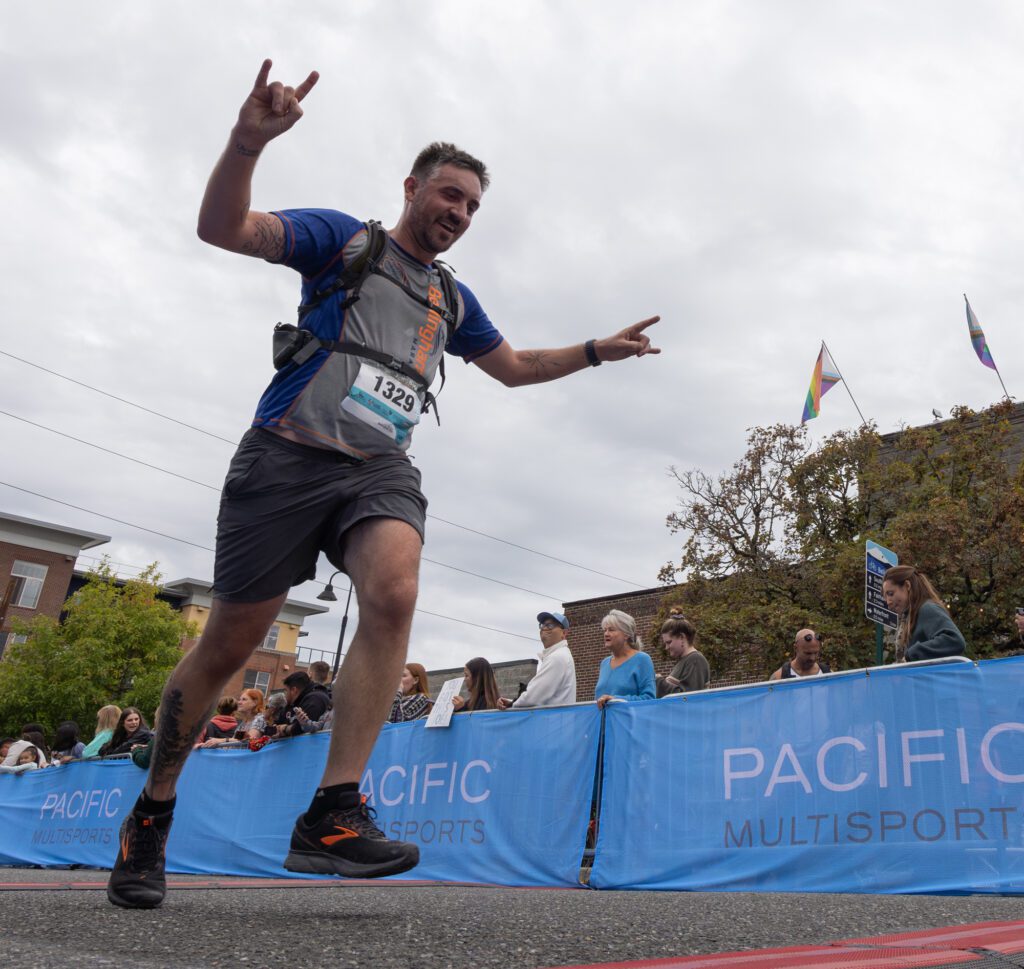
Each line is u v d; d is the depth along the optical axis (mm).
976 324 17938
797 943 1340
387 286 1929
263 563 1806
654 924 1481
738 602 16281
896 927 1603
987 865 3285
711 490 17531
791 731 3875
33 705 27703
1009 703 3365
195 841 5809
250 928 1322
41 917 1402
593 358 2447
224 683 1854
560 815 4449
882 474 16688
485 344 2330
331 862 1650
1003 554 14516
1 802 7645
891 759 3594
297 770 5441
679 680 5488
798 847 3732
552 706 4660
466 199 1957
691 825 4043
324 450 1819
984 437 16422
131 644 29219
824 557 16094
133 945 1122
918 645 3908
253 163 1620
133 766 6531
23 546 36250
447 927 1358
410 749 5141
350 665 1739
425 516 1924
